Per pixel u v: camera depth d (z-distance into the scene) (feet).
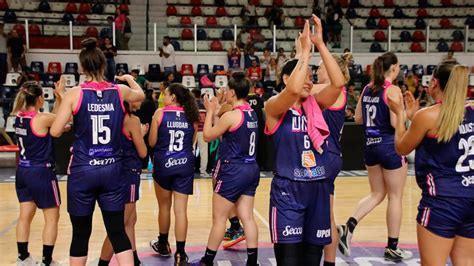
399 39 57.11
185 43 53.83
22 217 14.58
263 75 47.80
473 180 9.51
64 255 16.26
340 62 12.08
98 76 11.49
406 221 20.63
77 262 11.49
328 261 12.40
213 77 46.78
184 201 15.02
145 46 54.60
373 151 15.35
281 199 9.87
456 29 56.59
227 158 13.93
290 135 9.82
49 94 41.78
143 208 22.77
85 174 11.19
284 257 9.76
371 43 55.72
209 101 14.29
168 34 55.21
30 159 14.01
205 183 29.30
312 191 9.87
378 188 15.57
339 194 26.11
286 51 53.72
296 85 9.09
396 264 15.16
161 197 15.52
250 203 14.33
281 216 9.83
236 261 15.60
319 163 9.92
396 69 15.14
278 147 9.95
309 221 10.02
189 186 15.07
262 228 19.66
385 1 63.82
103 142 11.32
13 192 26.76
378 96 15.05
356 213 15.52
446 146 9.50
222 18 58.29
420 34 56.59
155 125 14.74
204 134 14.07
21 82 43.04
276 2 62.54
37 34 51.70
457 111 9.30
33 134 13.78
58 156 31.78
